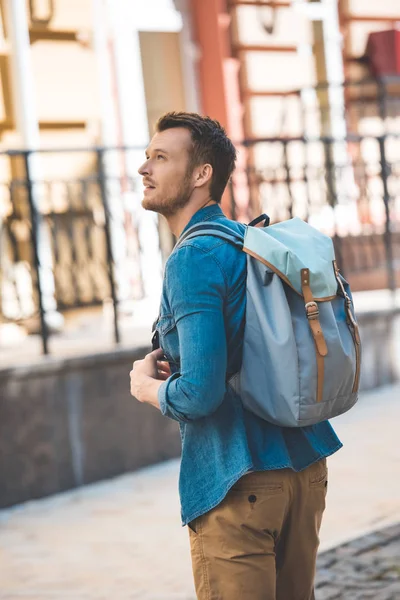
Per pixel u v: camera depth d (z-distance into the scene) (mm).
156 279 9719
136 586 5250
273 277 2824
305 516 2992
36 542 6176
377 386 10078
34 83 10070
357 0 13609
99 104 10531
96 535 6227
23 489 7043
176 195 2969
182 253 2822
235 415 2848
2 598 5203
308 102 12906
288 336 2775
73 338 8578
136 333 8641
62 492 7246
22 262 9102
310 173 12562
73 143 10320
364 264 11000
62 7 10273
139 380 2947
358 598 4672
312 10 13102
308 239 2957
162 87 11602
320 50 13281
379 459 7512
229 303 2826
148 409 7820
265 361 2799
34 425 7113
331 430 3092
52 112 10180
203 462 2867
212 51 11992
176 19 11750
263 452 2842
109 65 10852
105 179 8328
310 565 3080
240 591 2855
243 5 12234
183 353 2758
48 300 9242
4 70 9797
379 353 10102
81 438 7371
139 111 11156
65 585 5348
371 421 8789
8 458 6977
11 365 7023
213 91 12031
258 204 10031
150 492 7133
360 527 5902
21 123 9812
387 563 5160
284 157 9750
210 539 2883
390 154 13883
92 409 7441
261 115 12398
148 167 2990
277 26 12609
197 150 2955
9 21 9812
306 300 2822
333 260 2959
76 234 9734
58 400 7246
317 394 2805
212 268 2805
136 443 7723
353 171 11695
